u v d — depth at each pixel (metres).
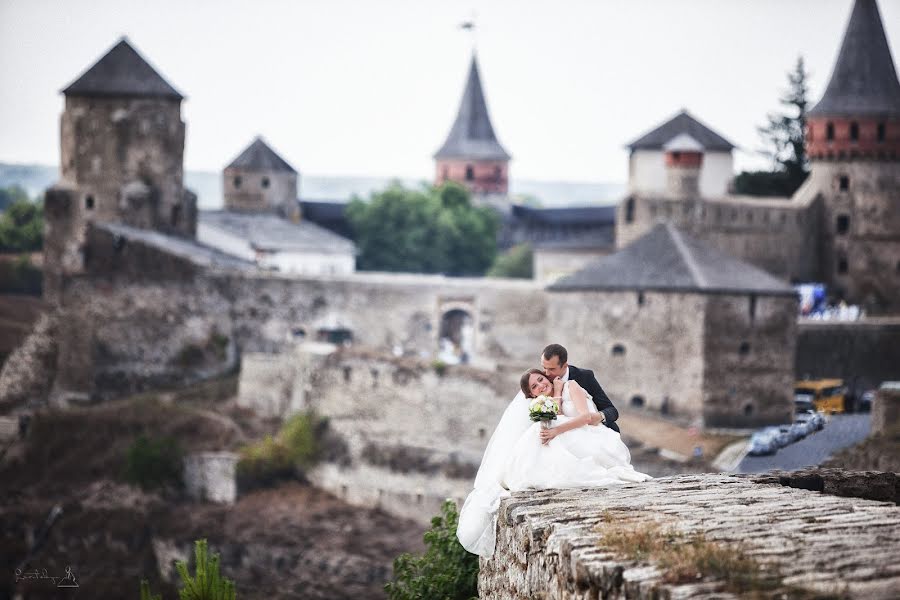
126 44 148.75
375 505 101.06
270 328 132.88
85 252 135.25
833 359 115.31
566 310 108.06
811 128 148.38
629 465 20.69
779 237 144.25
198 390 127.31
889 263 146.25
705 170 167.75
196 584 24.17
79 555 103.38
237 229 155.88
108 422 117.56
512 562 18.53
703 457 85.50
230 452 109.31
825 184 147.25
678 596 13.38
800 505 17.03
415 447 100.81
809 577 13.48
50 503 110.31
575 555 15.30
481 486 21.02
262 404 118.25
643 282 104.56
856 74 148.88
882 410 68.31
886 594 12.90
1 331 151.75
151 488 108.38
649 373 104.12
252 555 98.00
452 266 181.88
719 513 16.61
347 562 93.81
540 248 169.62
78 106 145.00
